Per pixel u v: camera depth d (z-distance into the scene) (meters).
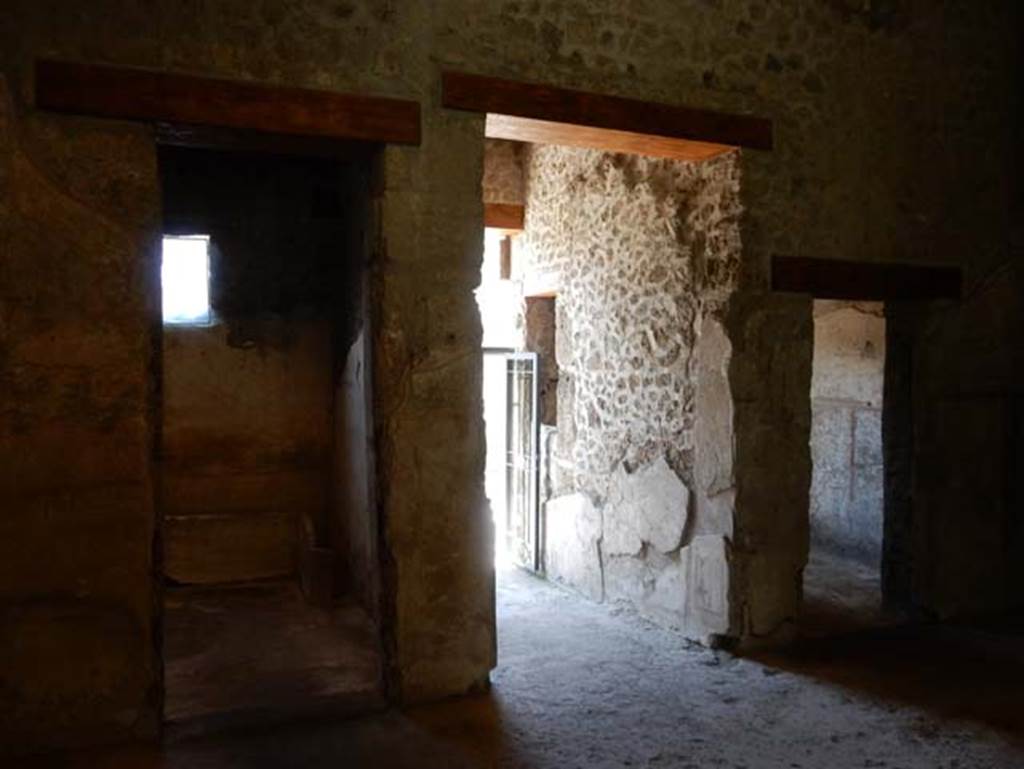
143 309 3.23
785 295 4.45
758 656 4.38
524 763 3.17
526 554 6.50
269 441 5.92
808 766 3.19
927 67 4.88
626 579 5.25
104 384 3.19
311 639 4.63
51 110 3.09
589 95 3.90
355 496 5.21
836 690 3.93
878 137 4.71
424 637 3.66
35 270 3.10
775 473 4.46
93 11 3.12
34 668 3.14
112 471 3.21
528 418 6.56
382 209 3.54
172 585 5.59
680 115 4.12
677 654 4.41
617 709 3.69
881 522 6.27
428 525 3.64
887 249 4.77
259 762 3.14
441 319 3.64
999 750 3.34
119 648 3.24
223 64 3.28
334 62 3.43
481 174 3.68
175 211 5.64
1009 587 5.30
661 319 4.90
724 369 4.39
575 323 5.84
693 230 4.64
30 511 3.12
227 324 5.82
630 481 5.17
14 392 3.08
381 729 3.43
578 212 5.78
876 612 5.23
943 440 5.09
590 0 3.91
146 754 3.19
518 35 3.76
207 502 5.81
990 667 4.26
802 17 4.46
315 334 5.98
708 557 4.54
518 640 4.65
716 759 3.23
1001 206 5.17
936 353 5.05
